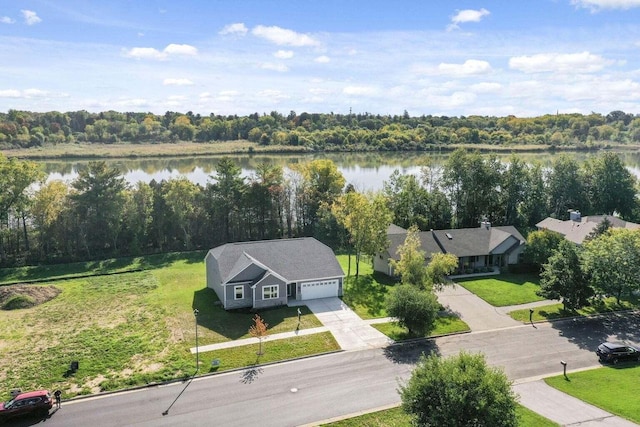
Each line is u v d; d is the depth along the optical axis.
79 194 66.69
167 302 47.69
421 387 23.77
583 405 29.48
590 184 84.69
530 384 32.34
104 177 66.94
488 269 58.97
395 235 58.84
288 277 47.22
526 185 80.81
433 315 38.94
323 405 29.53
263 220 75.50
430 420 23.08
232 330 40.66
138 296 49.91
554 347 38.44
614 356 35.81
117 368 34.22
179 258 65.94
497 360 36.00
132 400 30.14
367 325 42.06
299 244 51.97
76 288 52.97
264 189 74.06
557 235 58.16
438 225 75.38
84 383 32.22
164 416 28.38
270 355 36.12
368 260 65.12
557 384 32.31
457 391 22.61
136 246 67.19
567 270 44.22
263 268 46.28
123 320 43.25
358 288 52.28
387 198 74.06
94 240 67.31
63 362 35.19
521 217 80.44
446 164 80.69
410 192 75.25
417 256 46.34
